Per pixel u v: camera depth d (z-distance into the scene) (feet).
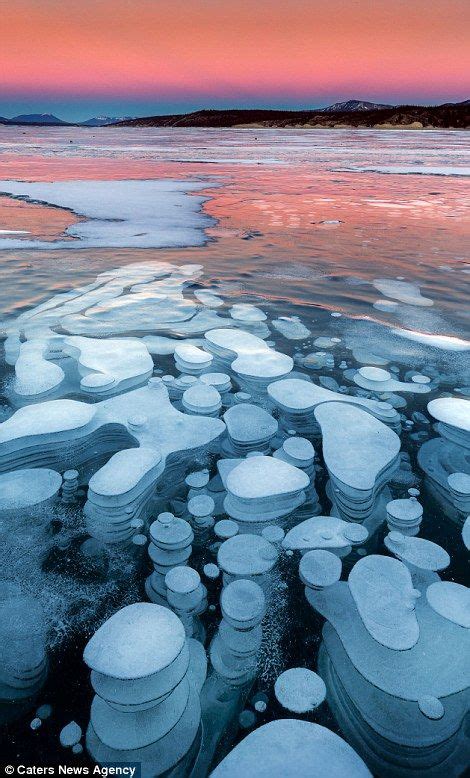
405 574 4.76
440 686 3.90
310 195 31.91
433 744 3.59
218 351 10.21
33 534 5.39
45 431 6.82
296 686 3.90
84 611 4.50
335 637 4.33
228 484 5.99
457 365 9.83
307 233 21.22
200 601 4.58
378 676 3.95
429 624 4.36
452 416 7.54
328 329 11.51
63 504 5.87
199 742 3.54
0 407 7.90
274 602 4.65
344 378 9.29
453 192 33.37
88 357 9.50
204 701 3.81
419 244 19.43
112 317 11.82
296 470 6.33
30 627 4.34
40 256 16.90
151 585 4.80
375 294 13.89
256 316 12.15
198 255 17.53
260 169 47.98
